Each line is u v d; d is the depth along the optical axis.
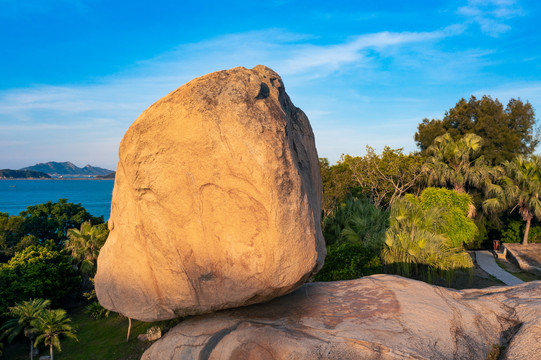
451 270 17.33
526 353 5.46
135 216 6.61
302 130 7.26
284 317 6.48
